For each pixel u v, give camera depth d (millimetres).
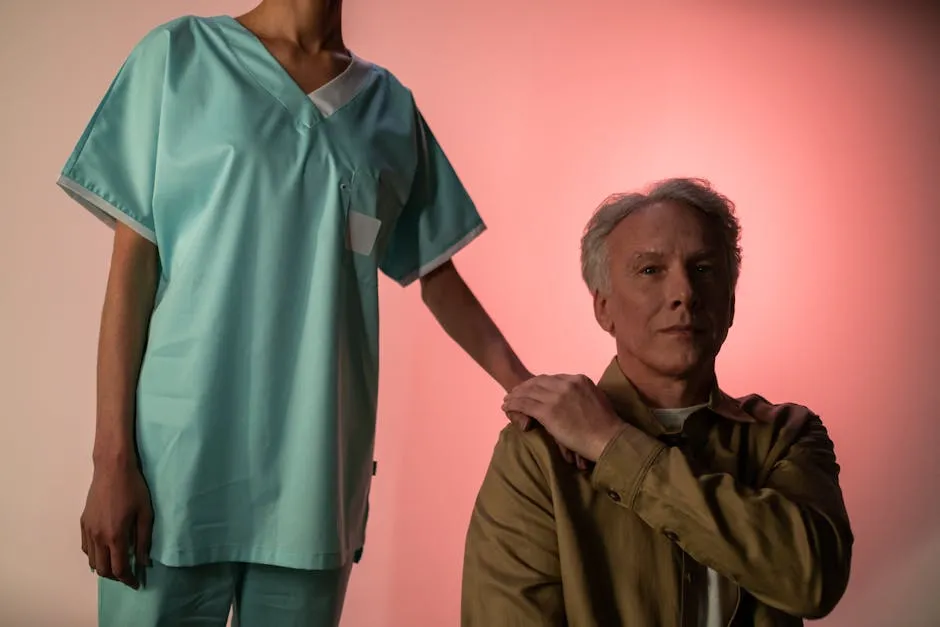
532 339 2703
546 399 1223
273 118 1319
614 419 1197
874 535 2904
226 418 1263
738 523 1113
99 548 1204
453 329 1681
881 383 2928
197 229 1279
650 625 1156
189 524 1225
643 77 2809
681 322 1207
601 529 1192
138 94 1323
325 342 1292
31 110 2453
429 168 1613
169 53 1312
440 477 2605
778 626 1186
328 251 1310
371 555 2574
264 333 1277
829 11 2955
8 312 2426
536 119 2723
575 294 2715
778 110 2908
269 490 1275
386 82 1511
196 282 1268
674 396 1269
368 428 1409
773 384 2893
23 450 2418
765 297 2896
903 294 2953
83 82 2475
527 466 1226
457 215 1648
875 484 2910
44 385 2432
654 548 1184
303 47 1399
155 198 1293
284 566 1267
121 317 1281
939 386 2943
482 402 2625
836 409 2912
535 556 1186
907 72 2988
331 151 1342
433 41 2672
